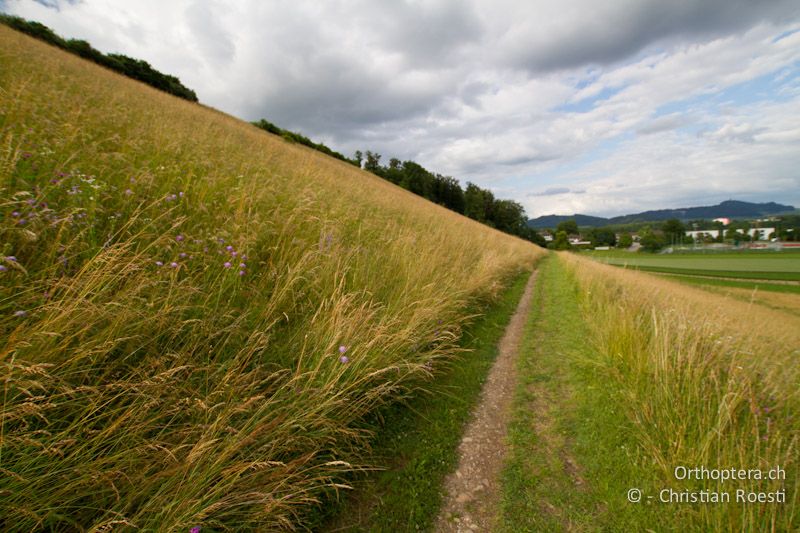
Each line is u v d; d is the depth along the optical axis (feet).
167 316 7.03
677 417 9.34
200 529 4.85
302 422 7.11
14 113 11.40
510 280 34.42
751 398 8.65
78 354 5.40
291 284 10.30
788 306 52.34
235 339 7.95
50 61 30.76
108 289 6.44
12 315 5.24
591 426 10.00
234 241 10.33
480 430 9.90
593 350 15.47
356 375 8.91
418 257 19.17
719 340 12.09
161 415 5.66
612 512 7.12
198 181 13.62
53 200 8.07
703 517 6.72
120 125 16.52
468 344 15.90
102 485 4.74
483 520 6.95
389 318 12.19
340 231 17.12
